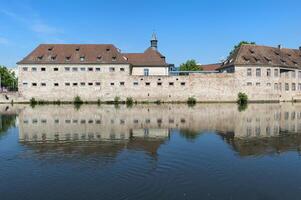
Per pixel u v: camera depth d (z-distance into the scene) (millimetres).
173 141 23266
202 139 24078
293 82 81125
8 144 22453
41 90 74750
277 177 14680
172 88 76188
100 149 20578
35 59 74875
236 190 13094
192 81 76375
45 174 15219
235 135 25766
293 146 21344
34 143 22766
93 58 75750
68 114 43875
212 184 13758
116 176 14781
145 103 73562
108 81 75562
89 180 14305
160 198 12258
